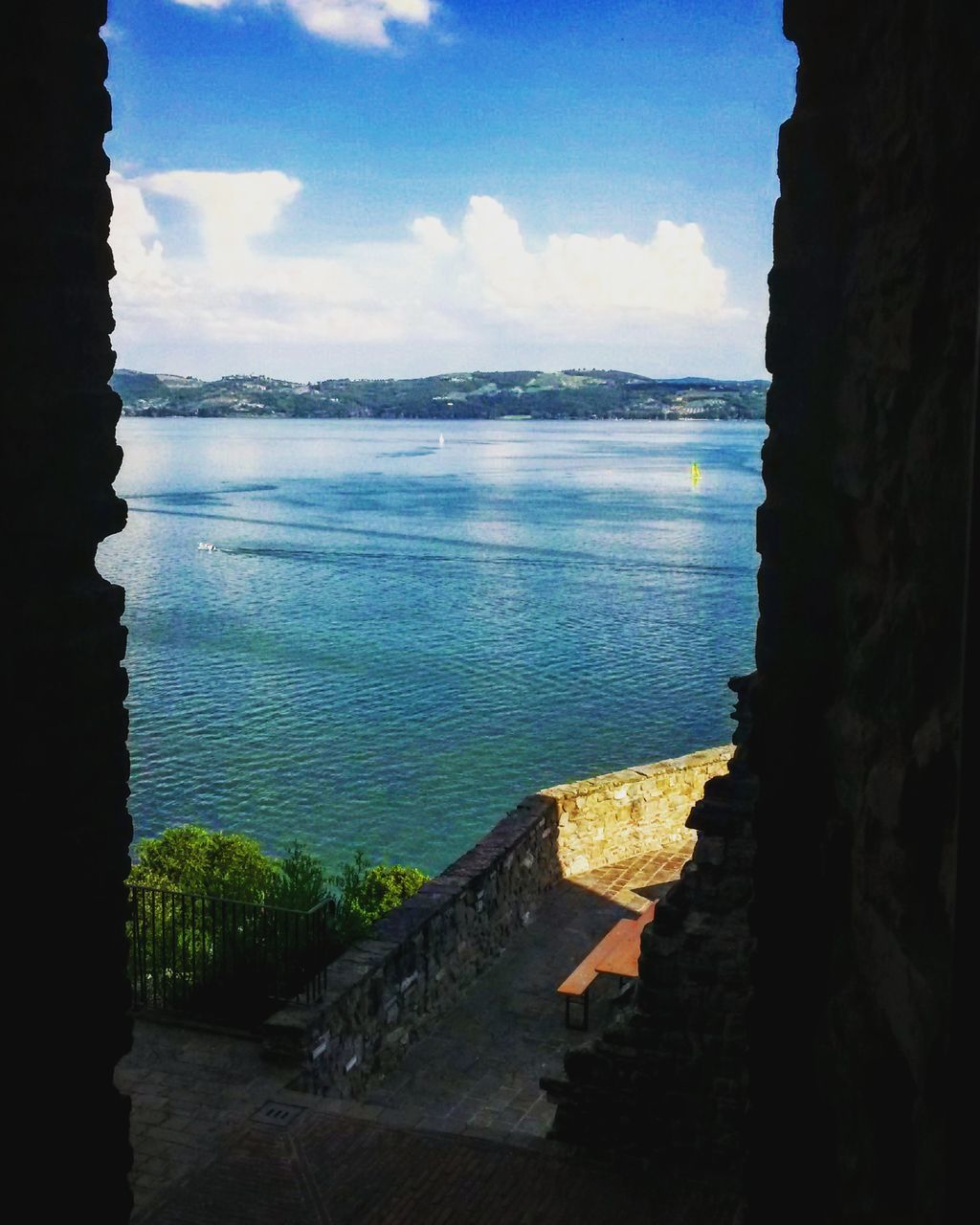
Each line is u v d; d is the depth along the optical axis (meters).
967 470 3.33
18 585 6.12
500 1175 9.92
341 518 116.38
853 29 4.73
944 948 3.36
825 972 5.05
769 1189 5.35
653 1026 10.09
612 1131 10.20
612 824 17.89
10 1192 6.20
